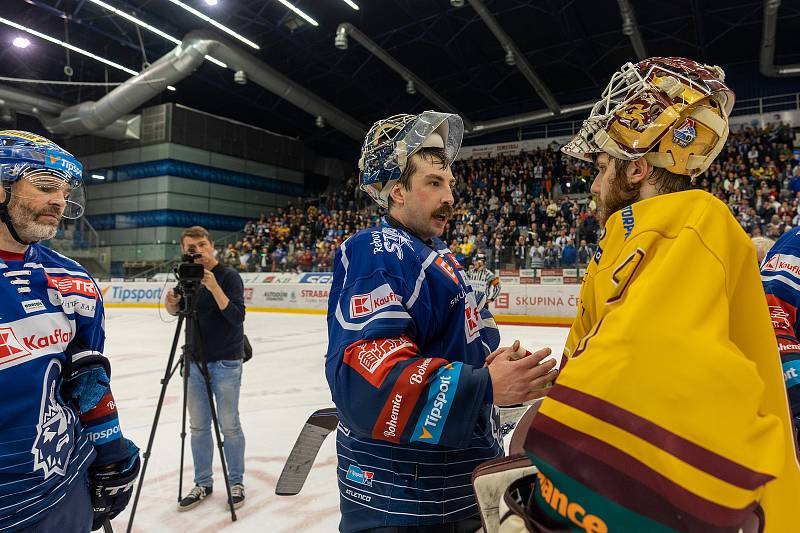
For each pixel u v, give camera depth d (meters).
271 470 3.52
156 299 17.48
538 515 0.76
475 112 27.75
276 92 21.20
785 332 1.27
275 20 18.58
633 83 0.94
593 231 14.43
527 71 19.92
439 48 20.92
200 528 2.76
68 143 26.67
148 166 24.30
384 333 1.00
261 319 13.98
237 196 26.28
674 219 0.79
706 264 0.72
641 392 0.65
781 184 17.38
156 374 6.60
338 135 29.94
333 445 4.04
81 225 22.69
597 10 17.91
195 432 3.07
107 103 20.59
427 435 0.91
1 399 1.20
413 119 1.24
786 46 20.66
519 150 26.44
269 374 6.62
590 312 0.94
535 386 0.93
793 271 1.34
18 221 1.26
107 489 1.49
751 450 0.63
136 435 4.18
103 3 14.95
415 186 1.24
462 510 1.14
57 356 1.31
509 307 13.20
